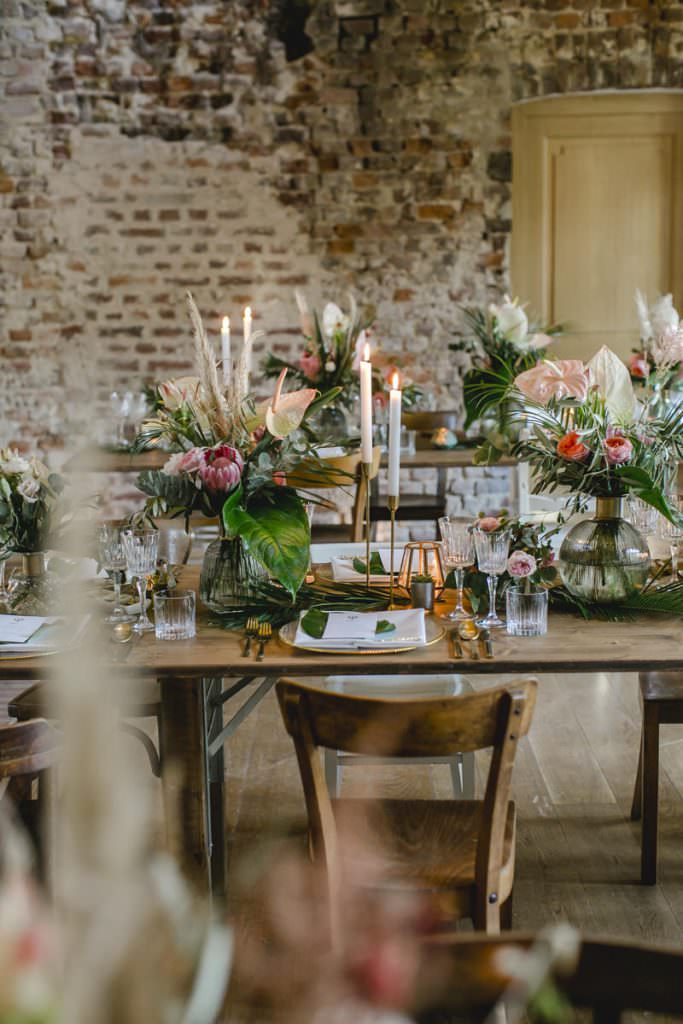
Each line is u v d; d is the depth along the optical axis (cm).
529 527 247
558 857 266
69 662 42
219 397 238
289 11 588
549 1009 75
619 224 596
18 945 47
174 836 221
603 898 247
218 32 591
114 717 42
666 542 272
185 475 238
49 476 240
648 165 591
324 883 177
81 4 589
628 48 575
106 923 44
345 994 57
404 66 588
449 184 597
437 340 610
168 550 274
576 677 397
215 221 604
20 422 618
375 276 606
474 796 276
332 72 591
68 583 44
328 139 596
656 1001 92
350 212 602
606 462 233
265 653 217
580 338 607
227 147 599
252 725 353
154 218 604
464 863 185
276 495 241
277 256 606
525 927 235
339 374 470
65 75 594
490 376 454
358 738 171
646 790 249
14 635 221
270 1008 196
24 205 604
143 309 610
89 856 42
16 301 610
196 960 55
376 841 192
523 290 605
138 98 596
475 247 602
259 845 269
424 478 617
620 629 229
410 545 259
